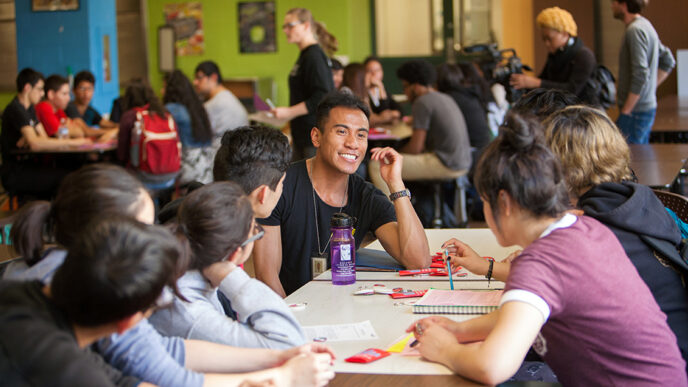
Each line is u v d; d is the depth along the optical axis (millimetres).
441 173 5367
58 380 989
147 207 1368
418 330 1575
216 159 2088
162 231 1089
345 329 1691
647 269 1746
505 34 10773
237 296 1504
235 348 1419
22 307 1031
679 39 10039
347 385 1361
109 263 1003
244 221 1490
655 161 3961
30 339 998
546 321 1396
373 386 1355
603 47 10344
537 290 1350
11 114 5789
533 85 5480
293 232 2436
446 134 5316
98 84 8891
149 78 11406
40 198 5746
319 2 10977
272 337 1467
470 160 5523
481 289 2021
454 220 5660
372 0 11047
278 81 11227
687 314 1755
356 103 2396
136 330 1284
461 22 10844
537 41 10641
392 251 2357
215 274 1527
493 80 5785
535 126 1430
